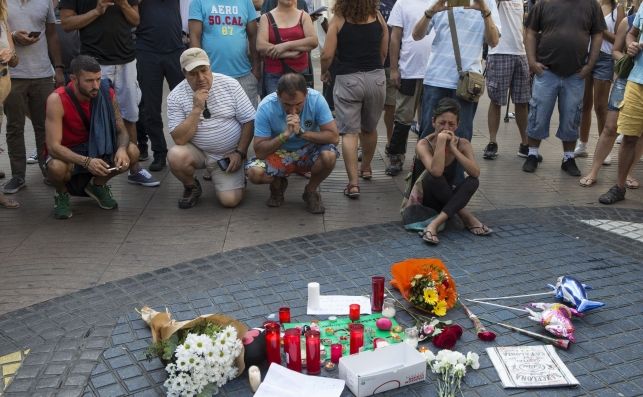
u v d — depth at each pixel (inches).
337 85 222.2
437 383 118.8
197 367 110.3
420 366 117.3
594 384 118.6
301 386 115.3
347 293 153.6
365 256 174.6
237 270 166.7
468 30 212.4
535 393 115.9
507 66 264.1
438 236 188.5
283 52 231.3
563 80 245.3
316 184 209.8
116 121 209.9
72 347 131.4
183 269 167.8
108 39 228.2
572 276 162.6
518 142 308.3
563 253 176.9
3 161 270.8
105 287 158.4
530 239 186.5
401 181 244.4
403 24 246.8
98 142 203.2
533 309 144.6
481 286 156.9
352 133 223.9
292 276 162.7
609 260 172.4
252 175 209.0
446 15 214.2
